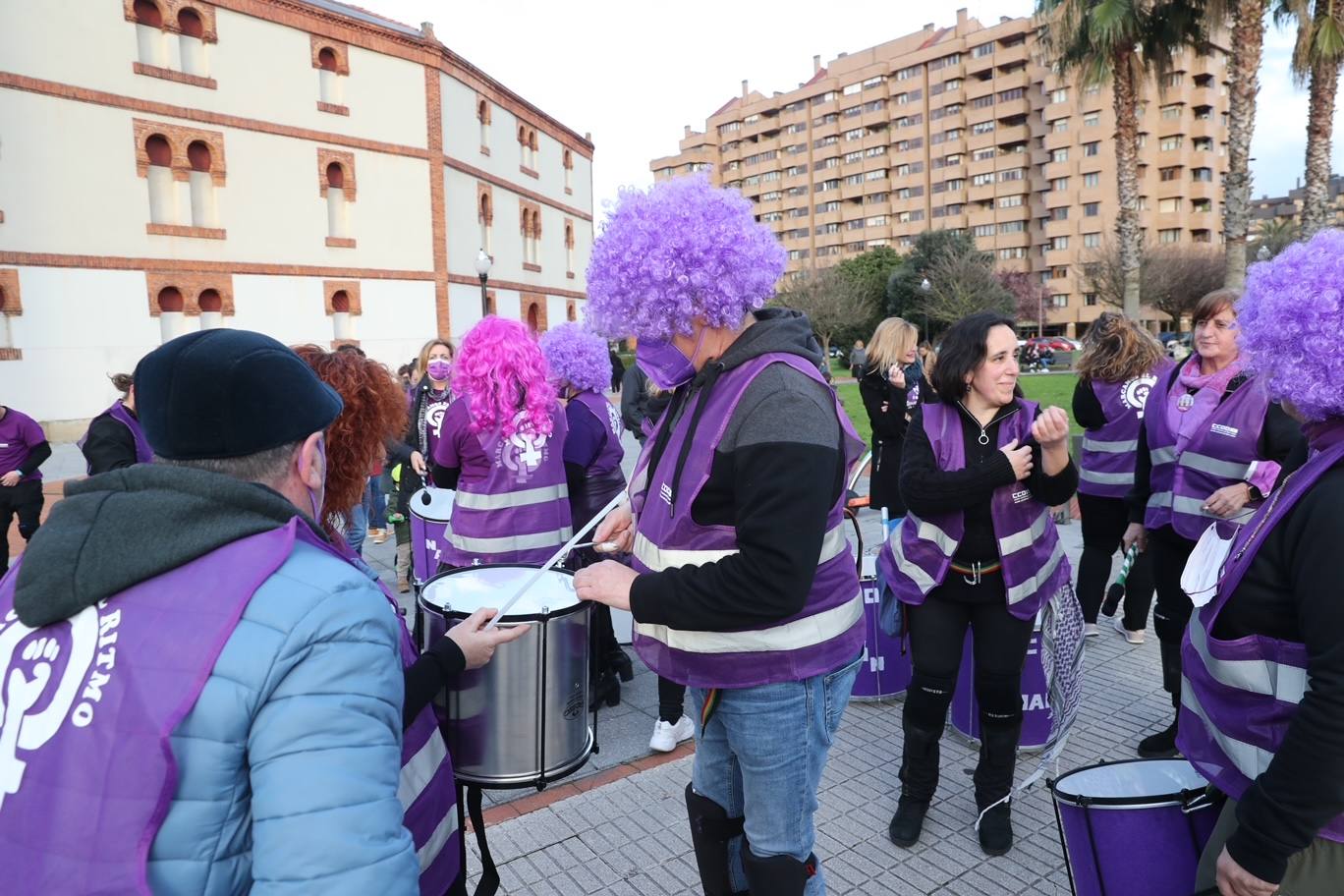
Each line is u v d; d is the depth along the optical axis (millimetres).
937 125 82250
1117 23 17469
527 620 1774
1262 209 105312
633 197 1755
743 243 1688
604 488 3971
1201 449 3393
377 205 28375
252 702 970
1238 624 1556
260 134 25328
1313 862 1435
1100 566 4691
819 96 92562
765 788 1760
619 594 1675
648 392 7473
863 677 4078
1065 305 73250
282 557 1067
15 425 7074
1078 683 2811
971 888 2672
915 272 56719
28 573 1044
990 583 2828
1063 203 72875
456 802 1678
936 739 2955
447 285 30422
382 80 28234
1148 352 4355
